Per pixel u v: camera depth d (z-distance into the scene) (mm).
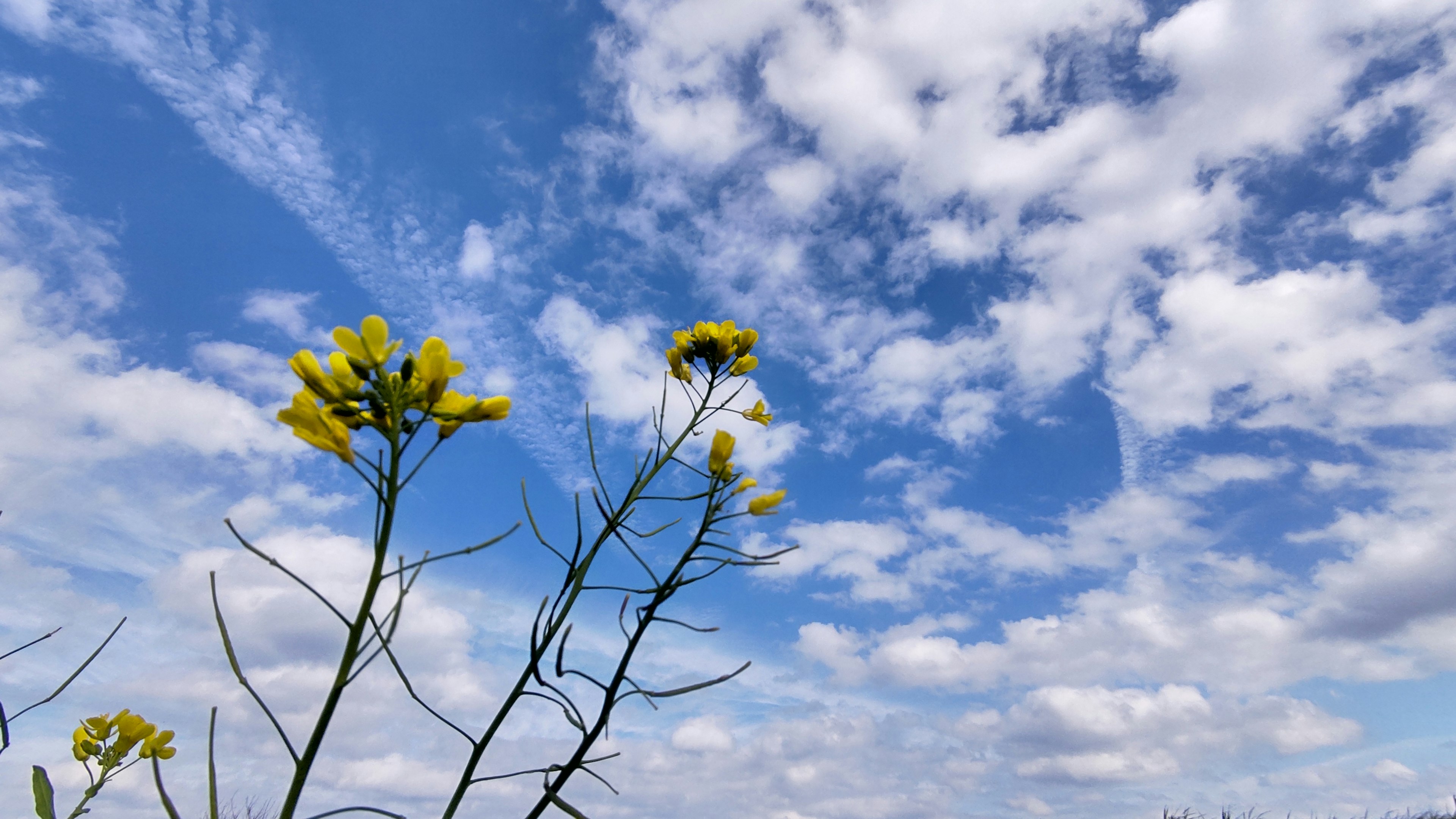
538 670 203
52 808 218
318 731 148
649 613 195
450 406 167
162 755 237
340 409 158
